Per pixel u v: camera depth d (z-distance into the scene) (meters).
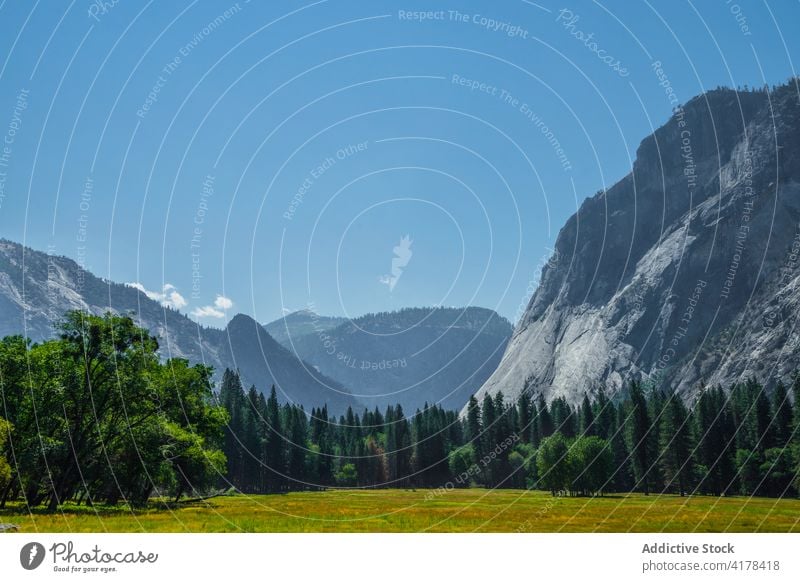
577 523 41.16
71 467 47.38
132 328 50.34
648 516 45.78
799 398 90.94
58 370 48.34
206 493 64.50
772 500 66.81
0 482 44.75
